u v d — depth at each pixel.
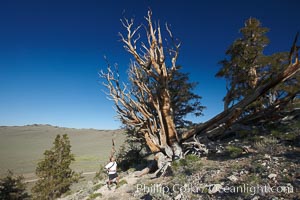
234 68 19.61
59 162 30.06
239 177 7.02
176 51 13.79
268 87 12.26
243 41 20.36
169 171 11.09
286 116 15.14
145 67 13.94
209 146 12.41
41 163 29.33
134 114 13.87
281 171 6.64
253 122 15.96
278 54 18.97
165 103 13.47
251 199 5.33
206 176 7.91
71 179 29.45
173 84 19.72
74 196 13.30
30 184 39.66
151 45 13.82
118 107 14.14
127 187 10.60
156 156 12.69
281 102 14.80
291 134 10.46
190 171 9.27
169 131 13.23
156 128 13.70
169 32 13.71
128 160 19.94
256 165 7.52
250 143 11.34
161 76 13.58
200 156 11.91
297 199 4.86
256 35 19.91
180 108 20.34
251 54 18.98
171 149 12.62
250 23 20.20
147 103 15.21
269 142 10.34
